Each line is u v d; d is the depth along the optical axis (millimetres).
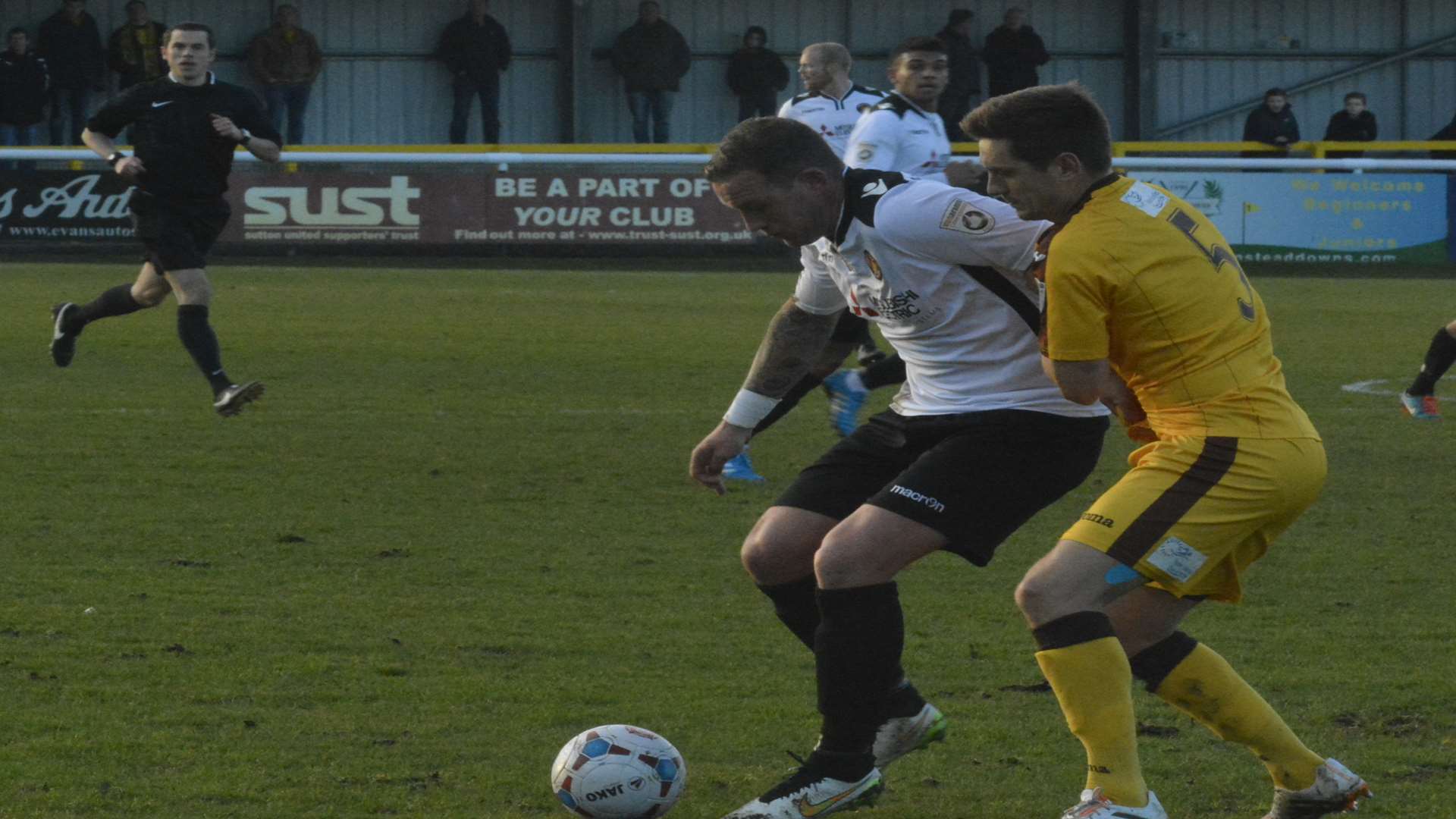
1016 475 11555
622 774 11234
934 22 83312
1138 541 10516
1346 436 29781
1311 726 13969
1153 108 84188
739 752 13172
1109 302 10445
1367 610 17922
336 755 12875
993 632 16812
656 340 42125
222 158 26953
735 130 11828
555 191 62625
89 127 26969
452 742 13258
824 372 24953
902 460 12180
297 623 16703
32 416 29516
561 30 79312
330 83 79562
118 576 18516
